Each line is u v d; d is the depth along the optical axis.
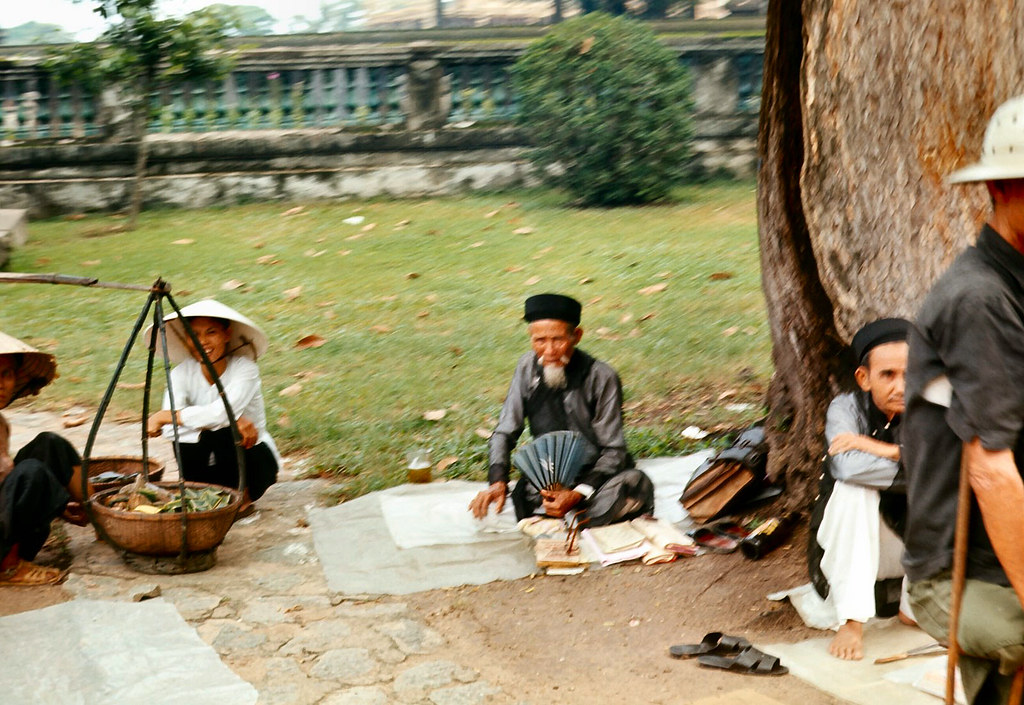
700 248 10.87
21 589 4.50
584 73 12.69
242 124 14.71
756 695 3.53
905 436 2.75
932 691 3.55
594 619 4.34
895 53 4.19
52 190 13.81
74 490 4.98
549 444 5.02
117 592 4.50
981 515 2.63
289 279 10.31
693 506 5.32
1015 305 2.44
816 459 5.05
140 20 12.25
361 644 4.07
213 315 5.24
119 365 4.79
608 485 5.15
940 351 2.52
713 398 7.05
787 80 5.12
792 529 4.98
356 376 7.66
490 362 7.85
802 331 5.16
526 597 4.55
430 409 7.01
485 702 3.65
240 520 5.47
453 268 10.53
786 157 5.21
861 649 3.87
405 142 14.29
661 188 13.04
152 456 6.50
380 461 6.20
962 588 2.64
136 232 12.64
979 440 2.45
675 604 4.43
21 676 3.74
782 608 4.31
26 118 14.34
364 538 5.15
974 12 3.86
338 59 14.52
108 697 3.61
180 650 3.95
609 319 8.67
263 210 13.74
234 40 17.17
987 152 2.48
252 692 3.67
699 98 14.69
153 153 14.02
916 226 4.22
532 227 12.14
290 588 4.61
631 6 23.86
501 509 5.19
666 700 3.65
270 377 7.72
